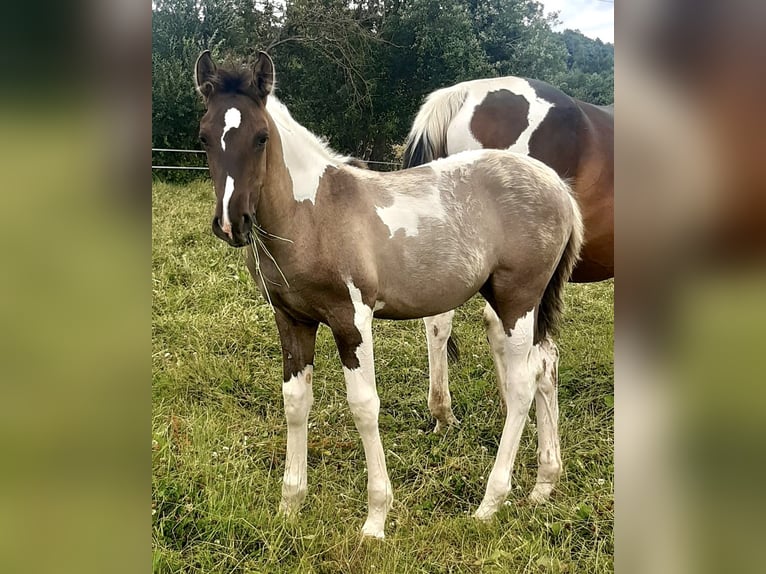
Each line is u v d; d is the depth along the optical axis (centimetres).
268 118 240
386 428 362
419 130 380
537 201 288
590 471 316
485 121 366
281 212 248
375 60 1455
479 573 244
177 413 338
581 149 361
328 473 314
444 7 1458
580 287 616
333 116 1434
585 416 365
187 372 378
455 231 277
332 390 392
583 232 339
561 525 268
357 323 259
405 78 1502
